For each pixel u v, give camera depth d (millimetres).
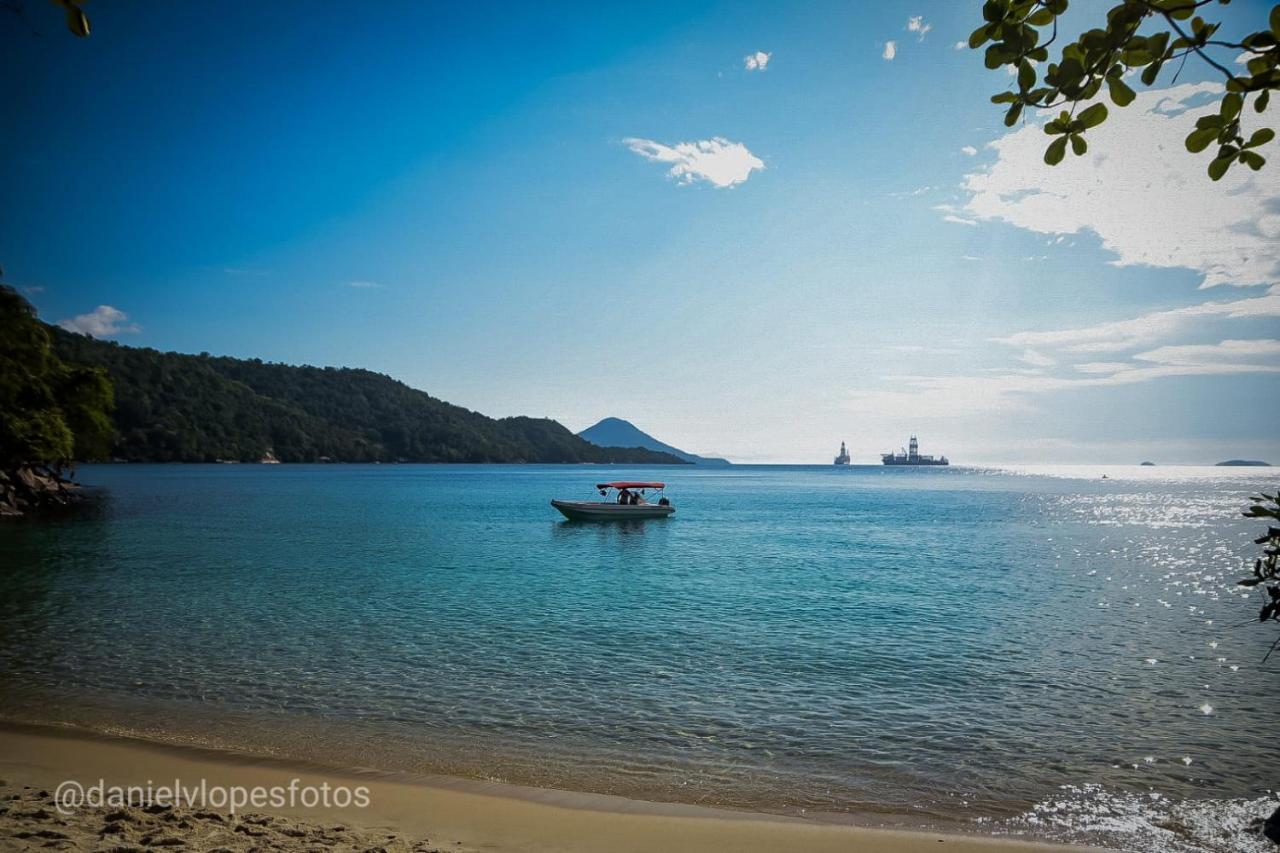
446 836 7043
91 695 12023
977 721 11273
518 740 10281
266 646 15625
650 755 9781
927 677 13727
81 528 41156
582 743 10188
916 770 9352
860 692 12734
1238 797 8625
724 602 21703
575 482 130250
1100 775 9234
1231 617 20000
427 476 156750
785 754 9859
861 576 27438
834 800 8414
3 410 49094
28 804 6992
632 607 20750
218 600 21016
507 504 70062
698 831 7422
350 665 14148
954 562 31953
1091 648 16250
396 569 28000
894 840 7340
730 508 72688
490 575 26812
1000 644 16547
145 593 22000
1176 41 2488
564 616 19297
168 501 63500
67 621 17953
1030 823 7883
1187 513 66125
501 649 15586
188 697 12016
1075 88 2633
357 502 69438
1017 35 2650
